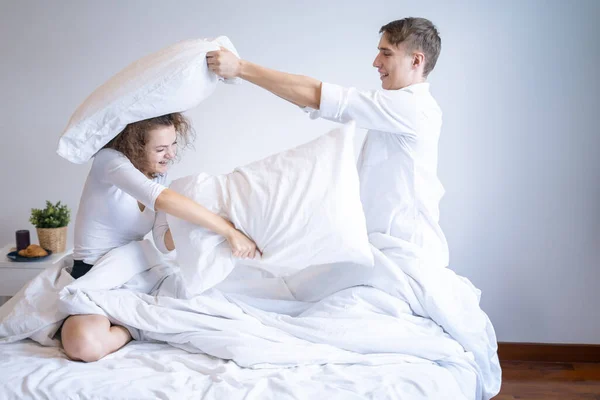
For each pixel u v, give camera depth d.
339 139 1.97
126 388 1.68
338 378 1.72
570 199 3.17
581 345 3.28
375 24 3.12
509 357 3.30
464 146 3.16
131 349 1.91
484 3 3.07
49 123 3.23
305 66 3.17
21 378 1.73
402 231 2.13
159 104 1.92
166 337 1.93
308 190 1.90
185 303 1.96
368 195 2.17
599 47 3.05
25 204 3.30
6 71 3.19
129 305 1.94
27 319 1.94
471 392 1.92
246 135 3.24
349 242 1.90
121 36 3.17
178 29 3.16
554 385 3.03
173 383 1.70
